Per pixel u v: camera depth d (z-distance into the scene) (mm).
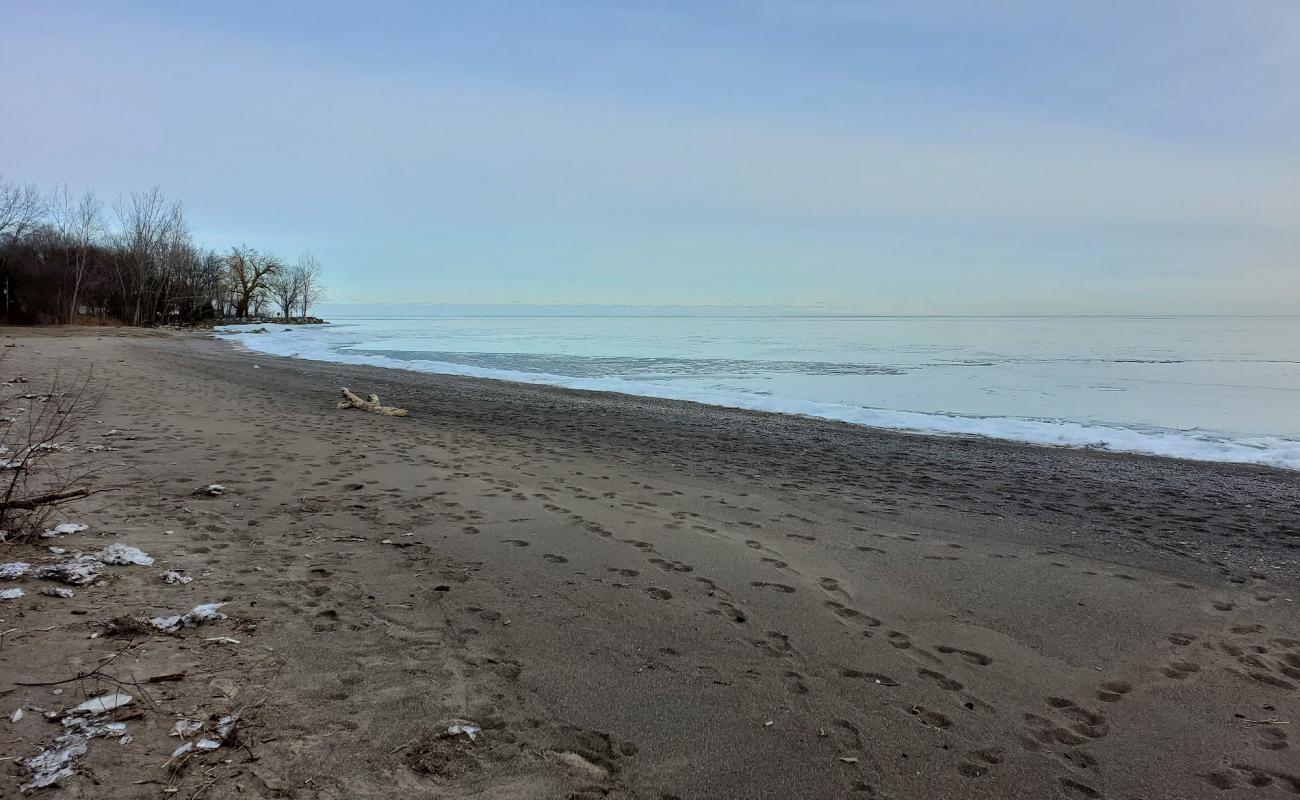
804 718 2951
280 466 7348
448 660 3291
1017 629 4012
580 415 13391
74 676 2816
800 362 29906
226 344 36781
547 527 5609
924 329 77875
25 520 4637
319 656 3227
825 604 4262
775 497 7062
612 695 3066
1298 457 10438
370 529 5340
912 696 3191
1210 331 71250
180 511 5488
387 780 2350
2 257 45719
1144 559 5461
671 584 4480
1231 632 4062
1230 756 2814
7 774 2188
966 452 10445
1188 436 12562
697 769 2561
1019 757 2748
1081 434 12203
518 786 2381
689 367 27234
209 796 2180
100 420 9633
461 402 14961
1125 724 3035
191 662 3039
